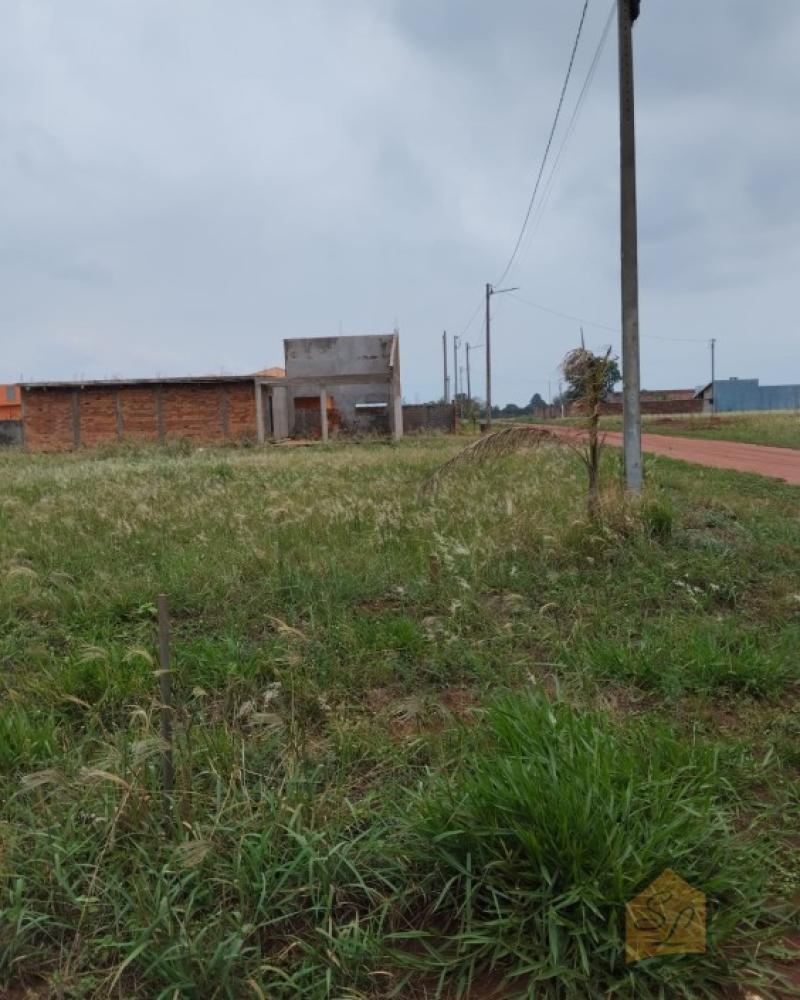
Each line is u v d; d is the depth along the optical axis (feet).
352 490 36.17
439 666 14.30
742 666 13.39
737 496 38.22
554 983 7.05
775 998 6.86
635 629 16.51
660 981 6.85
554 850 7.61
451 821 8.22
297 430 125.29
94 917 7.77
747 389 282.77
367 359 126.21
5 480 47.52
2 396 150.71
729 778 10.18
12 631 16.58
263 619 17.30
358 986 7.09
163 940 7.14
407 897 8.12
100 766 9.66
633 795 8.40
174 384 98.63
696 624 16.22
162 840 8.62
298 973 6.88
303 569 20.71
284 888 7.94
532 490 32.32
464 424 189.78
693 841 8.01
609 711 11.84
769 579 20.83
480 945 7.38
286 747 10.75
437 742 11.03
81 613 17.60
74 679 13.03
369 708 12.87
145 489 37.19
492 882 7.79
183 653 14.38
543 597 18.75
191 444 91.35
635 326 28.91
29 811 9.19
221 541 24.57
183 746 10.44
